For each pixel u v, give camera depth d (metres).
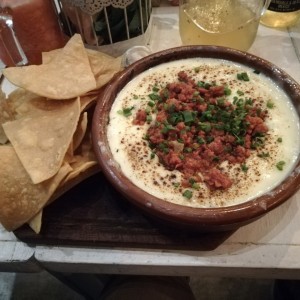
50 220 0.73
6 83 1.00
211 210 0.61
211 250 0.70
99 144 0.70
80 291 1.06
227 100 0.80
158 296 0.90
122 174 0.67
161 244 0.70
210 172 0.68
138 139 0.75
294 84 0.78
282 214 0.74
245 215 0.60
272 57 1.03
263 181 0.68
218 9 0.97
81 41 0.87
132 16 0.95
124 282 0.93
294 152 0.71
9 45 0.95
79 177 0.73
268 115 0.77
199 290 1.26
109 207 0.74
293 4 1.02
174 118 0.75
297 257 0.69
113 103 0.81
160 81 0.85
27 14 0.90
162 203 0.62
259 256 0.69
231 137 0.72
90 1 0.86
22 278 1.31
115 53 1.01
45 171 0.68
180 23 1.00
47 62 0.88
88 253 0.72
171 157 0.70
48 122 0.76
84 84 0.79
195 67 0.88
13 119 0.81
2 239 0.74
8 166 0.70
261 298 1.23
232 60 0.87
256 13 0.95
